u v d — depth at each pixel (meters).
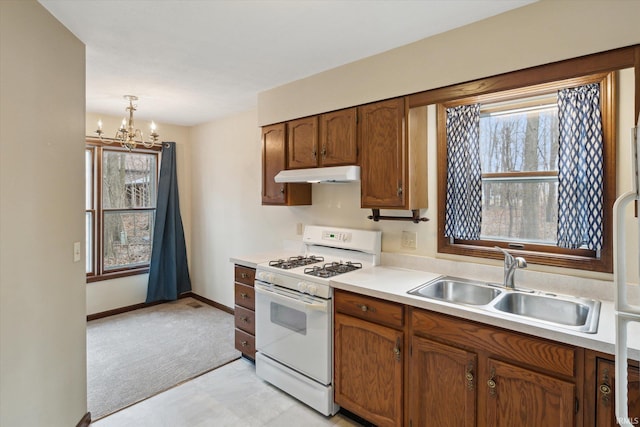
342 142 2.54
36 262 1.67
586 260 1.85
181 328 3.77
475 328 1.67
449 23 1.92
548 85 1.88
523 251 2.06
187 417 2.26
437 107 2.39
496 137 2.23
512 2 1.71
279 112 3.00
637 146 1.00
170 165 4.48
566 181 1.90
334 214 3.03
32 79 1.63
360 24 1.93
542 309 1.88
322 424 2.21
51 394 1.79
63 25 1.89
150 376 2.77
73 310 2.00
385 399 2.01
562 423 1.45
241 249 4.04
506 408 1.59
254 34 2.04
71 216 1.98
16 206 1.54
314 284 2.32
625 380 0.99
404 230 2.57
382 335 2.01
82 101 2.10
